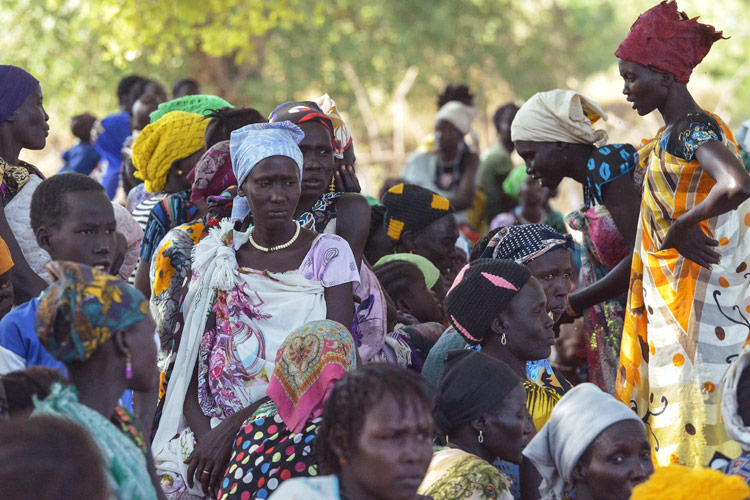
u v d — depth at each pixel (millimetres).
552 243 4949
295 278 4410
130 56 15297
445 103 10523
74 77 17609
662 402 4711
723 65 23094
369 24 20359
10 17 17266
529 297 4375
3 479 2365
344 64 19734
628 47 4730
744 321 4629
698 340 4605
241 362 4332
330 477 3047
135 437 3182
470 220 10453
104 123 9273
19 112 5035
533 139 5414
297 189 4441
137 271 5312
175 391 4461
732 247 4621
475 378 3889
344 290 4480
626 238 5152
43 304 3051
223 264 4434
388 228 6469
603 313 5453
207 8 15789
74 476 2422
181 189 5965
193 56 18312
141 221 5977
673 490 2898
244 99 18938
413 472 2988
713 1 23344
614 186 5121
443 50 20219
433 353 4633
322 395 3805
